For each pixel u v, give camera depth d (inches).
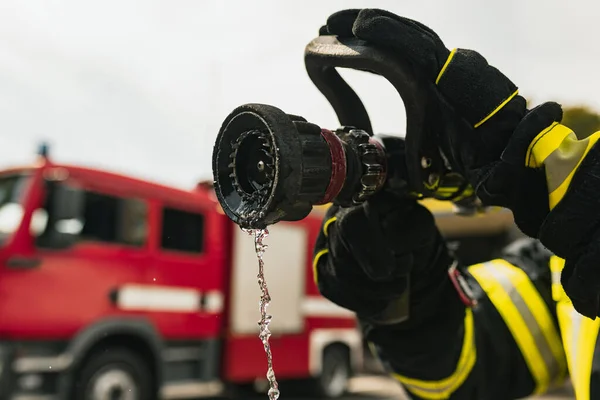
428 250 30.1
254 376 227.8
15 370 159.3
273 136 21.5
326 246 30.8
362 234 28.0
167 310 198.8
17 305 162.2
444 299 32.2
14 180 172.4
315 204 25.5
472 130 24.4
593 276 21.3
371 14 24.7
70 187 167.8
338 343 273.1
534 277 36.2
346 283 29.7
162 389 196.9
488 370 33.6
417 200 29.2
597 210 21.3
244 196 23.0
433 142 26.3
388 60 24.3
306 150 23.1
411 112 25.1
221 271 219.5
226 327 220.2
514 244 39.6
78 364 173.5
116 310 183.8
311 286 257.6
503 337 34.1
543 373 34.7
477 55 24.4
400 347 32.3
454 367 32.5
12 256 162.7
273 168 21.8
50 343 167.8
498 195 23.7
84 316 175.6
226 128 23.5
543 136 22.5
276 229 243.0
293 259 249.9
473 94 23.7
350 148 25.8
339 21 26.6
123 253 188.1
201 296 211.3
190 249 210.5
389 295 29.5
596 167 21.5
